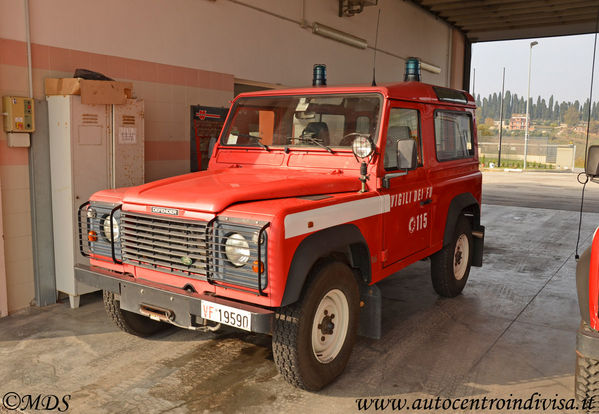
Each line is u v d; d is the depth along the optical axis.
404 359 3.94
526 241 8.57
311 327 3.23
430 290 5.73
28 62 4.82
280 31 8.05
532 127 141.12
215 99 6.94
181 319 3.20
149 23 5.96
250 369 3.76
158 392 3.41
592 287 2.76
